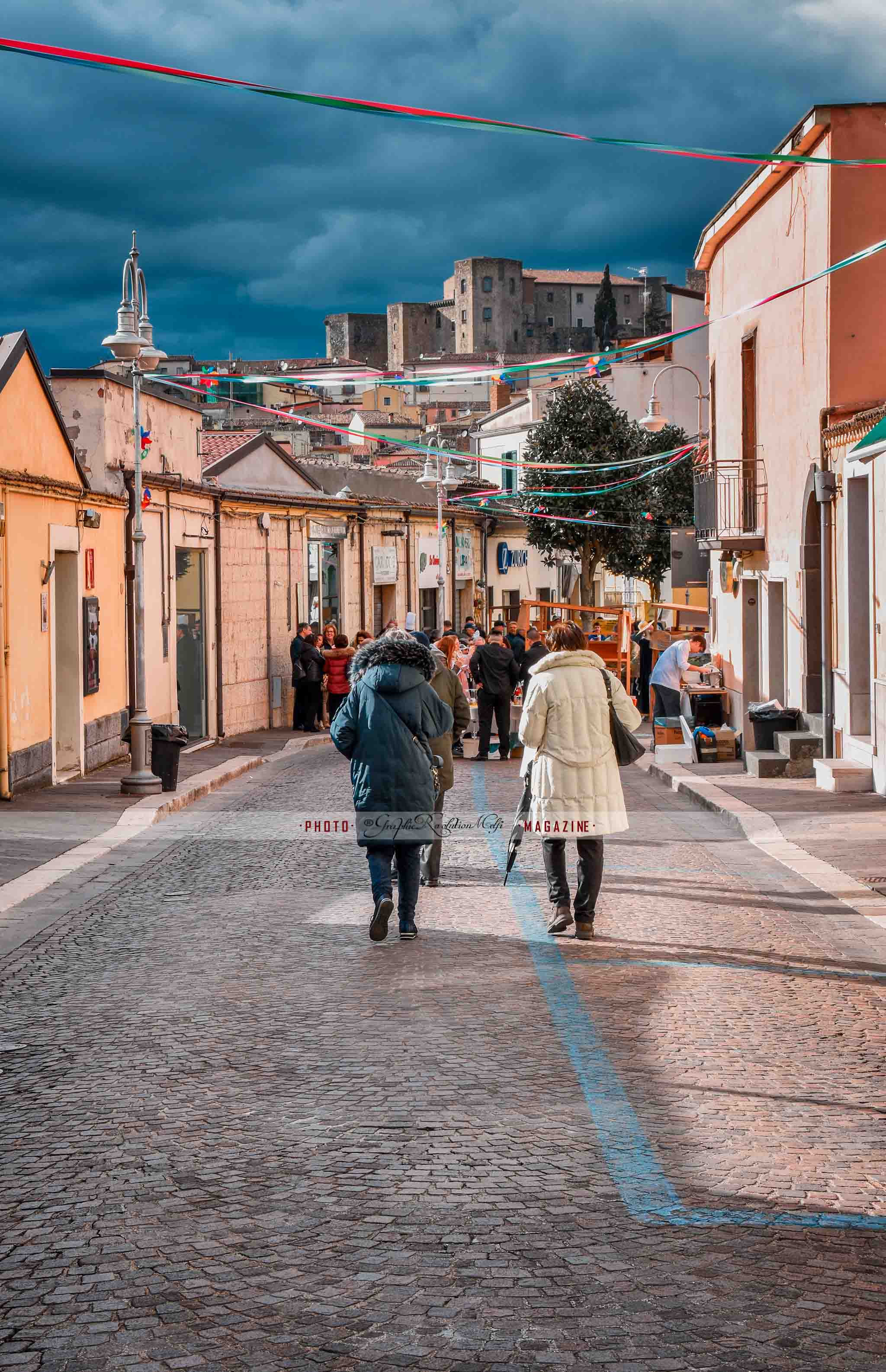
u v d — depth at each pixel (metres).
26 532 17.12
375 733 8.98
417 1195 4.80
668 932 9.34
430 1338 3.79
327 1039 6.79
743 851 12.77
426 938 9.16
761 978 8.05
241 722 28.94
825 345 17.28
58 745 19.17
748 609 22.42
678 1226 4.55
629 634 29.36
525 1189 4.86
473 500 46.50
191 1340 3.80
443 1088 6.01
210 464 29.64
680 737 22.19
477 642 25.66
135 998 7.73
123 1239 4.47
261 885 11.23
